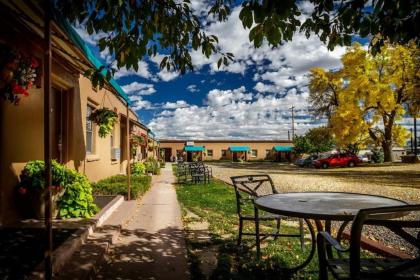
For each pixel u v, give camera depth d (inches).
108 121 363.3
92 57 254.4
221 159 2474.2
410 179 689.0
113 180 440.1
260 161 2418.8
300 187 564.1
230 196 424.5
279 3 103.3
